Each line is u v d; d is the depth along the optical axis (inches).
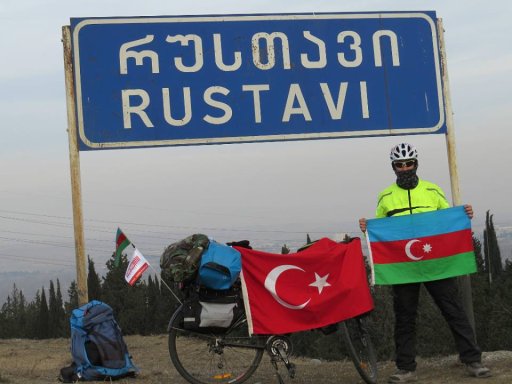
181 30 291.4
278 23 297.4
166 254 239.3
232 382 242.7
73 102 283.0
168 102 288.8
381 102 300.7
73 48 285.0
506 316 1512.1
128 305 2244.1
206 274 233.0
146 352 637.9
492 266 2456.9
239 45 294.5
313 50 298.7
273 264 245.9
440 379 258.2
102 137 283.7
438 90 304.7
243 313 244.7
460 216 261.0
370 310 250.8
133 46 288.2
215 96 291.9
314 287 246.5
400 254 259.4
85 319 276.8
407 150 261.1
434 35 306.2
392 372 278.5
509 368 264.1
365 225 261.0
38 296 3309.5
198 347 244.4
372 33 302.7
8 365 435.2
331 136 297.0
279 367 299.4
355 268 250.4
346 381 266.7
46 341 1101.1
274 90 295.4
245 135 292.5
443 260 258.7
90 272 2561.5
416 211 261.6
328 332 256.5
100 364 275.1
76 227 280.4
